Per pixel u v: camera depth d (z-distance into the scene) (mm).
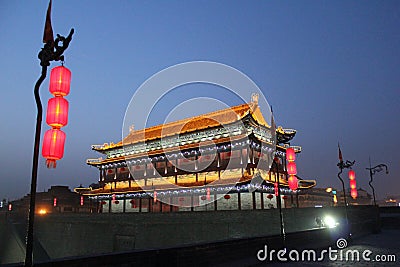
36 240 59562
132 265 11094
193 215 40844
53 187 92375
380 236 30047
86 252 51969
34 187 8273
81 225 53781
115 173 67562
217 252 14164
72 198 93875
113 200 64938
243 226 36781
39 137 8500
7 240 58688
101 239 50562
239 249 15305
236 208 48312
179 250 12578
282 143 62531
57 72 11094
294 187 35531
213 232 38750
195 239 40062
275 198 51219
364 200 111375
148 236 44625
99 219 51688
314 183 58625
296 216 35719
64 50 8859
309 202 88500
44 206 89938
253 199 46812
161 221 43625
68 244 55062
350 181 39875
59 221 57719
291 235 19203
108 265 10438
